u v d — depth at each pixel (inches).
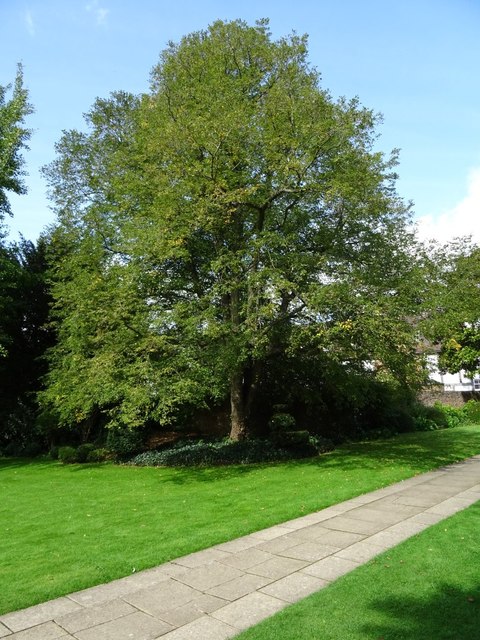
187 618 173.8
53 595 200.8
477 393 1283.2
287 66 580.1
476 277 572.1
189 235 517.7
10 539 294.7
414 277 524.1
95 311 512.1
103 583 213.0
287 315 539.8
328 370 633.6
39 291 928.9
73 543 278.7
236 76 601.6
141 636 162.1
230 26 598.5
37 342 933.2
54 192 772.0
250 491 405.1
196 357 518.3
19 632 168.7
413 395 847.7
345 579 197.3
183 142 495.5
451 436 788.0
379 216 565.0
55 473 599.5
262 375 714.8
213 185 488.4
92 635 164.4
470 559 211.8
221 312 560.1
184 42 607.8
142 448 725.3
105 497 419.5
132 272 511.5
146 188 536.1
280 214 583.8
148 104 574.9
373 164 538.0
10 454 839.7
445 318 500.1
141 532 293.6
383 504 332.5
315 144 495.2
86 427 805.9
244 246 554.3
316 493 376.2
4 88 836.0
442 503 324.8
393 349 495.2
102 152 746.2
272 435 663.1
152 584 208.2
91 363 504.7
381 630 154.9
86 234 685.9
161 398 474.0
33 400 869.8
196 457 590.2
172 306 542.0
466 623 156.1
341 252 565.6
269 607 178.4
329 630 156.6
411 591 182.4
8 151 794.2
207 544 259.6
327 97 549.0
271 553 240.1
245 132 504.7
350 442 763.4
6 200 842.8
